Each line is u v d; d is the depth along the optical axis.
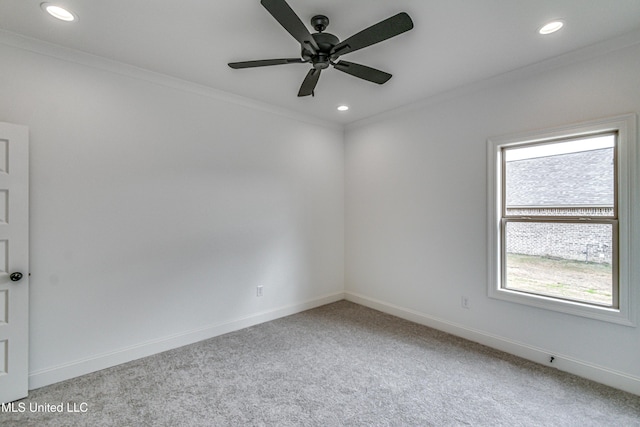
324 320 3.55
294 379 2.32
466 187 3.02
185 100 2.91
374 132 3.93
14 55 2.12
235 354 2.72
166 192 2.80
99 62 2.43
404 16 1.53
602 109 2.22
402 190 3.61
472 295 2.99
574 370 2.37
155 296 2.74
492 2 1.76
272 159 3.58
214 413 1.94
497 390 2.18
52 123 2.25
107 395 2.12
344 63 2.03
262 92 3.15
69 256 2.32
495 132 2.79
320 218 4.09
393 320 3.55
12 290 2.06
